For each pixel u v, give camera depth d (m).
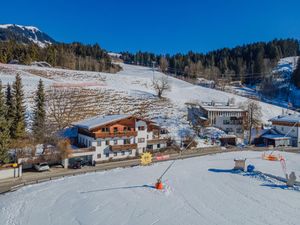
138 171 52.12
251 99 131.62
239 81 195.25
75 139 64.38
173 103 105.88
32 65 147.50
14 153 52.19
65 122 72.50
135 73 194.12
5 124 48.50
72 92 99.50
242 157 67.44
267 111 117.94
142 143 65.25
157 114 91.31
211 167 56.34
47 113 75.75
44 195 38.22
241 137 89.81
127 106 94.81
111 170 52.66
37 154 52.53
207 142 78.81
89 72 146.62
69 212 32.78
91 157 57.28
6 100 59.19
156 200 36.94
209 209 34.16
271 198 38.25
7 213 31.94
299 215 32.62
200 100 120.69
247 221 30.83
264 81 176.88
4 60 152.12
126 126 62.50
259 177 48.59
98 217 31.50
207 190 41.41
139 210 33.56
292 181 43.88
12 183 43.47
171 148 70.44
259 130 92.06
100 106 90.50
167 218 31.44
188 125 86.62
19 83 59.41
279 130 90.88
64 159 53.62
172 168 54.88
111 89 112.88
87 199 37.00
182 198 37.88
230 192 40.66
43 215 31.81
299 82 169.62
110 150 59.53
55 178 46.62
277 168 57.28
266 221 30.88
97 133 57.38
